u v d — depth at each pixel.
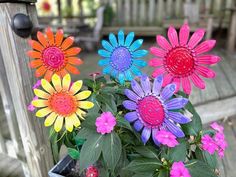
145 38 2.50
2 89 0.57
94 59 1.92
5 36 0.45
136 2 2.43
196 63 0.36
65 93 0.38
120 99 0.43
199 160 0.37
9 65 0.47
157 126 0.38
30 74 0.49
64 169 0.48
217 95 1.15
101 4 2.54
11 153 0.67
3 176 0.70
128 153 0.41
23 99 0.49
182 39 0.35
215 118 1.01
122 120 0.37
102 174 0.41
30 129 0.52
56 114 0.39
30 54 0.41
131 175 0.38
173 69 0.37
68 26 2.09
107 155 0.35
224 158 0.76
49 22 2.46
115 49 0.41
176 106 0.36
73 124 0.38
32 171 0.58
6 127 0.83
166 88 0.36
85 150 0.36
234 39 1.98
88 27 2.39
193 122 0.40
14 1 0.43
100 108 0.41
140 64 0.41
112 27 2.39
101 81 0.46
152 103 0.37
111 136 0.37
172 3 2.38
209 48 0.35
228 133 0.92
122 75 0.42
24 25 0.43
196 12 1.97
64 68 0.41
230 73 1.45
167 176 0.34
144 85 0.38
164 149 0.38
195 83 0.36
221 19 2.14
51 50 0.40
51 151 0.59
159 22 2.45
